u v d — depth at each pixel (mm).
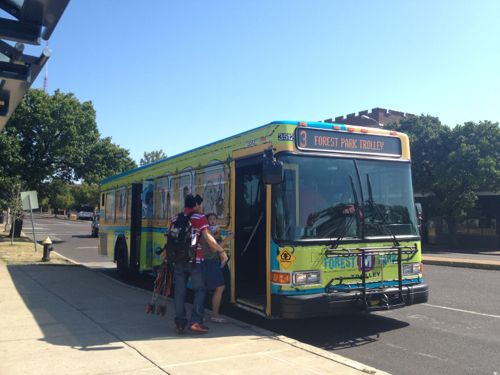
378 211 7316
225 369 5066
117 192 14094
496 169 29047
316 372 5004
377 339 6996
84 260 20672
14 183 28969
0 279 12297
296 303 6352
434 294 11094
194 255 6504
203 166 8812
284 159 6742
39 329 6805
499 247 30312
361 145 7426
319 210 6836
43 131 29312
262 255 8094
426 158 31594
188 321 7141
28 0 4852
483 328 7691
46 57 5617
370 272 7008
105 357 5457
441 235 33562
